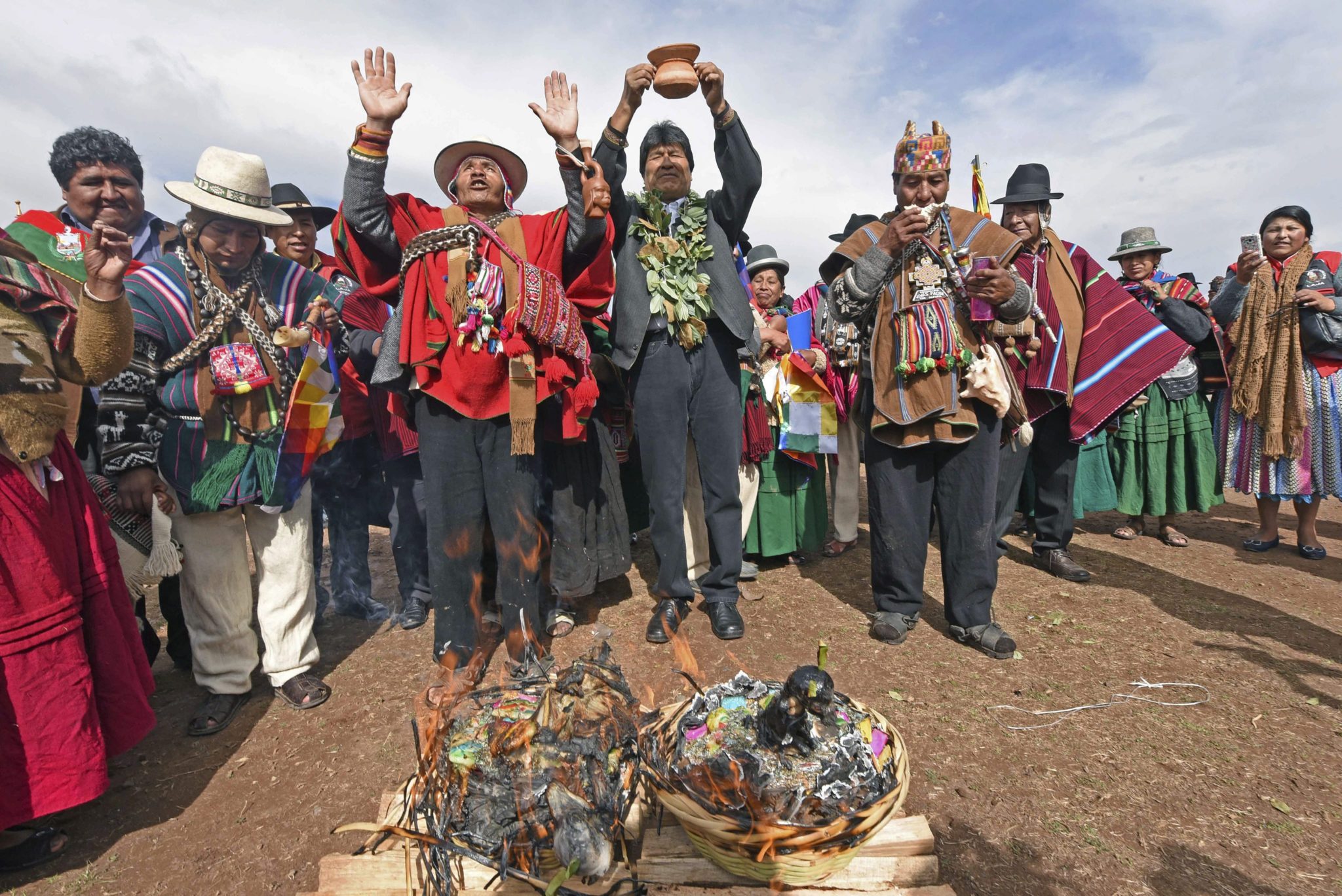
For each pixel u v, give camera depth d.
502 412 2.70
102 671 2.18
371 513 3.91
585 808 1.61
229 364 2.61
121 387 2.44
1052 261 3.82
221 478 2.63
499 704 1.93
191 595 2.76
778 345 4.19
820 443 4.23
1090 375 3.89
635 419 3.31
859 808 1.61
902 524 3.27
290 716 2.82
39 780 1.94
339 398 3.14
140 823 2.20
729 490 3.34
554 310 2.70
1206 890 1.79
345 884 1.75
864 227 3.28
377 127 2.51
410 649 3.40
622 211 3.22
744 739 1.72
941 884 1.75
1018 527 5.34
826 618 3.63
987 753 2.41
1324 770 2.28
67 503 2.13
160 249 3.43
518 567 2.91
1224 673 2.95
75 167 3.01
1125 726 2.56
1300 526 4.71
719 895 1.69
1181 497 4.87
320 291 3.02
